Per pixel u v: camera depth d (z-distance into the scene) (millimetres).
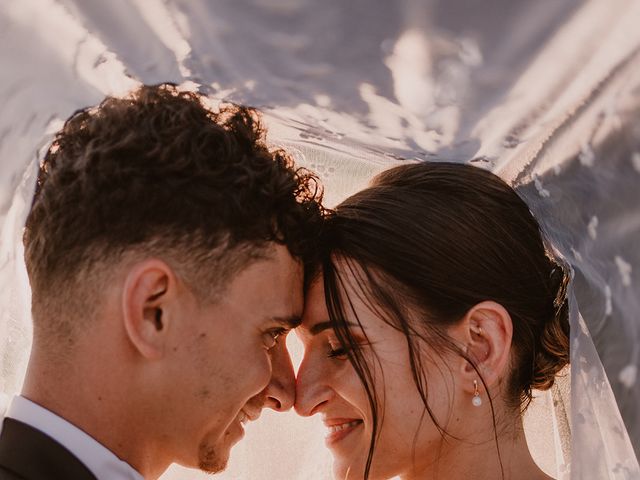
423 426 2316
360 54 1840
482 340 2312
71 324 2119
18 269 2205
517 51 1729
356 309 2338
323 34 1833
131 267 2102
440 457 2344
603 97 1789
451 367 2303
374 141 2197
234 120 2234
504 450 2344
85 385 2115
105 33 1996
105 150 2117
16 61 2035
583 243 1988
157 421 2193
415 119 1991
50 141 2141
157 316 2150
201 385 2195
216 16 1885
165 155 2127
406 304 2307
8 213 2137
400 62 1812
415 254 2299
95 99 2154
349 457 2457
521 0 1662
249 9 1833
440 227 2303
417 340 2297
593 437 1993
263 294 2254
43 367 2127
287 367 2520
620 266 1878
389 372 2314
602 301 1935
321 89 1992
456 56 1766
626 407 1906
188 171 2137
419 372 2293
